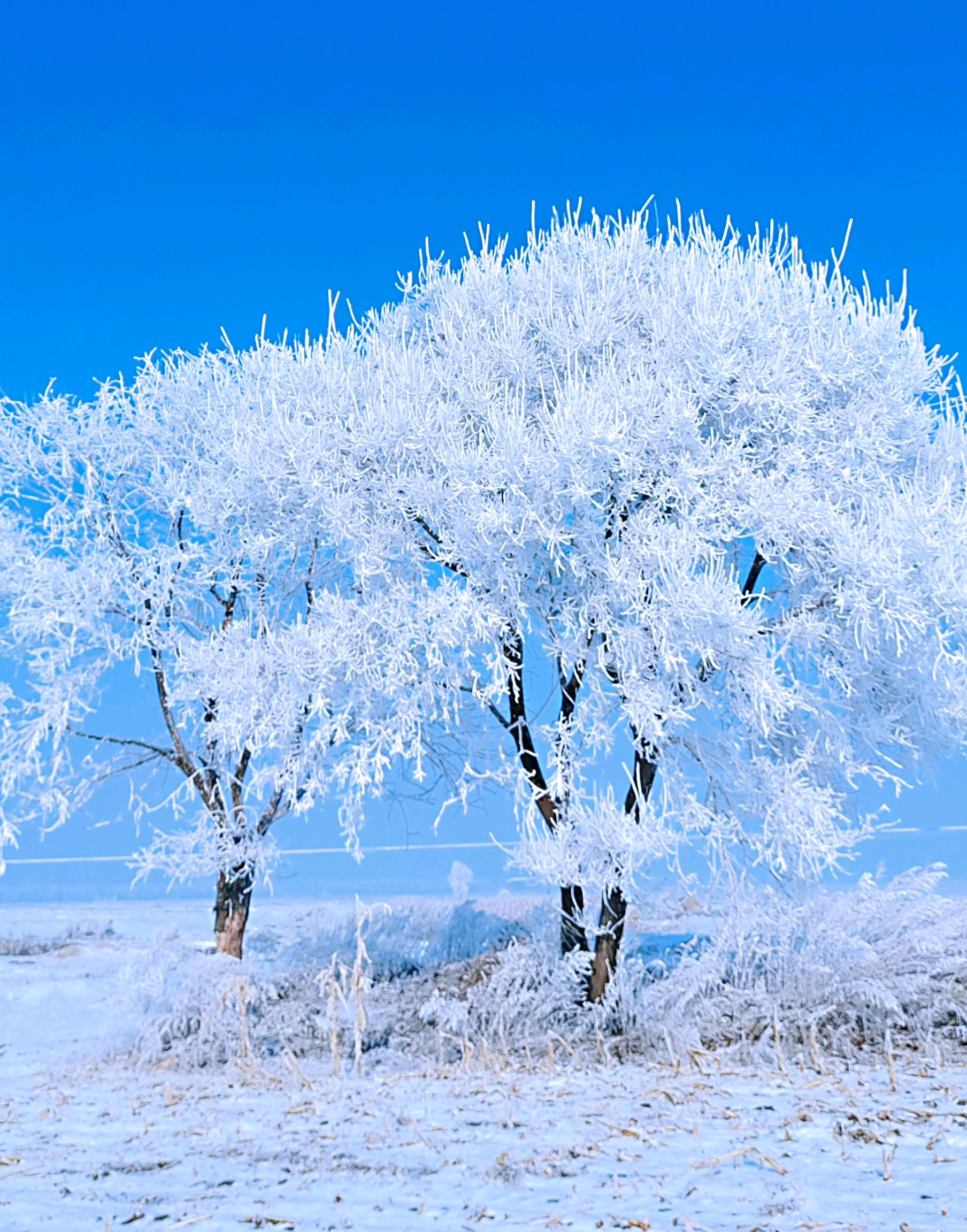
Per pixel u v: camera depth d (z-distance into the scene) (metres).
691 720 10.26
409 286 13.56
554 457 10.02
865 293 11.52
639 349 11.39
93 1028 12.67
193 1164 5.12
